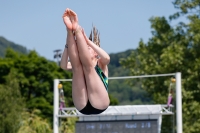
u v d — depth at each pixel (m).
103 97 15.78
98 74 16.00
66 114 43.34
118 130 41.28
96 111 15.96
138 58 66.12
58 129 43.12
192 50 64.44
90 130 41.78
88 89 15.80
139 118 42.00
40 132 64.75
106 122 41.56
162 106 41.81
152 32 67.31
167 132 63.25
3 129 62.50
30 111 88.00
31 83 92.88
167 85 60.25
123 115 42.12
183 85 63.50
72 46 15.45
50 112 90.06
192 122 62.25
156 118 41.62
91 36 16.97
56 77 95.25
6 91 66.44
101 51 15.83
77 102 15.96
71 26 15.30
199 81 63.44
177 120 41.06
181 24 67.00
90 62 15.53
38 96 93.25
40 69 94.12
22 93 92.00
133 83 67.38
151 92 65.50
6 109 64.44
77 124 42.06
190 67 63.91
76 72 15.76
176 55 62.03
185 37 66.12
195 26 64.19
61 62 16.31
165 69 63.25
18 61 94.44
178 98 41.12
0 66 92.25
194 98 64.25
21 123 64.38
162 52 65.75
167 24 66.50
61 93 43.78
